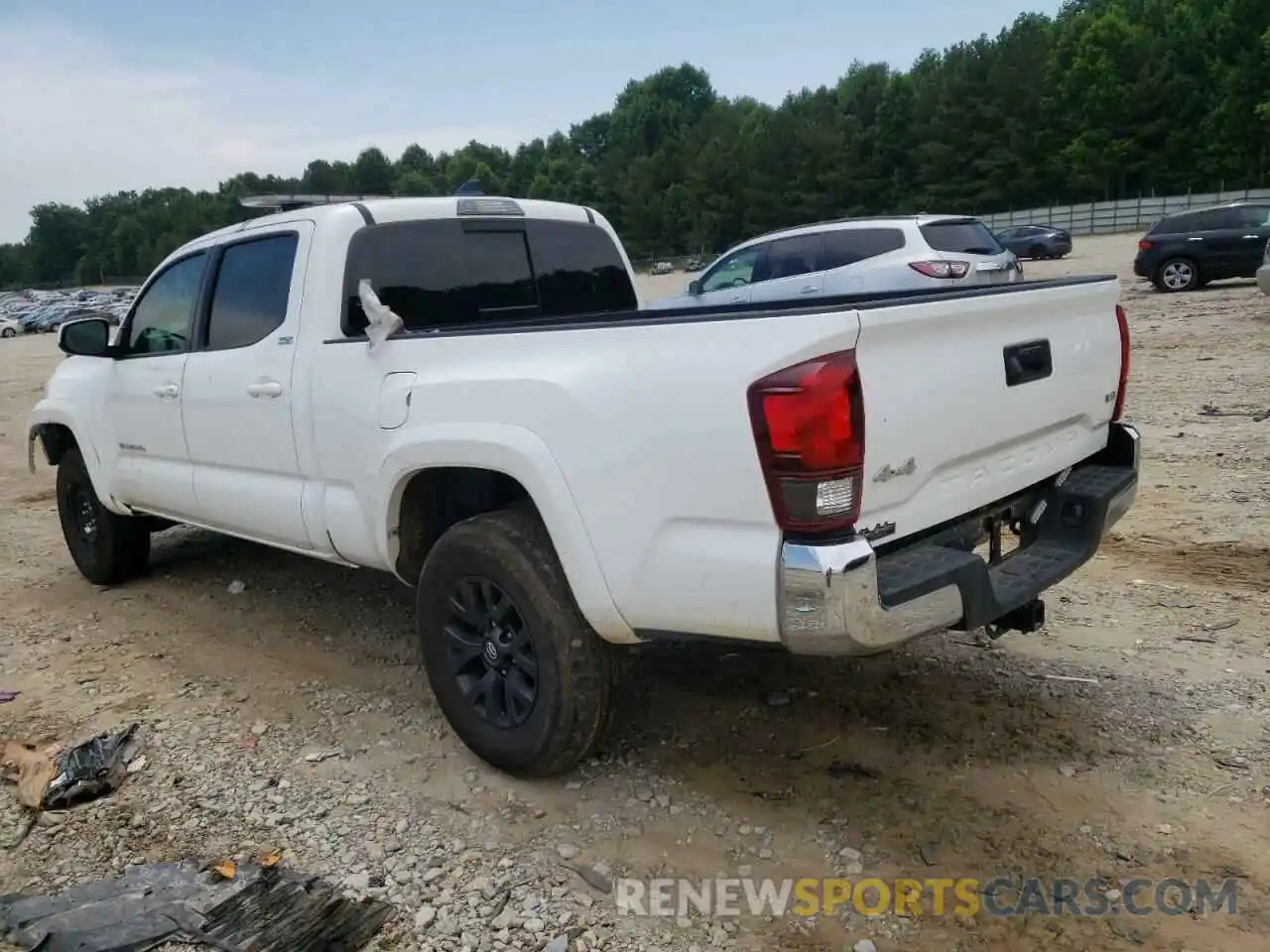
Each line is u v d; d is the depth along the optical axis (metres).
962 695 3.98
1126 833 3.09
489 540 3.36
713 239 92.25
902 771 3.48
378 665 4.61
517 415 3.23
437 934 2.80
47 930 2.84
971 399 3.08
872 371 2.73
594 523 3.06
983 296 3.10
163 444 5.04
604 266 5.20
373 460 3.76
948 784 3.38
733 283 11.86
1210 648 4.30
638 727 3.86
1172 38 69.00
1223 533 5.64
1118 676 4.08
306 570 6.06
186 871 3.12
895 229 10.72
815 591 2.66
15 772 3.81
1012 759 3.51
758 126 98.19
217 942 2.77
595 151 138.38
